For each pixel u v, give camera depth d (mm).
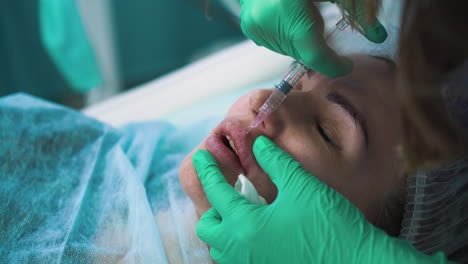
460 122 820
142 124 1560
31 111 1269
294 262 845
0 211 1054
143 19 2766
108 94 2744
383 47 1158
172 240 1090
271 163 902
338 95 1008
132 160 1335
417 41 544
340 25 1010
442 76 566
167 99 1879
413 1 543
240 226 860
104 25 2518
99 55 2580
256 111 998
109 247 1022
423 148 615
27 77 2514
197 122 1585
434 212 1034
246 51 1984
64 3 2324
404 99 566
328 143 972
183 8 2854
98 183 1174
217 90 1904
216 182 899
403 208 1044
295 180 880
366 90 1020
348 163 964
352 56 1133
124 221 1078
